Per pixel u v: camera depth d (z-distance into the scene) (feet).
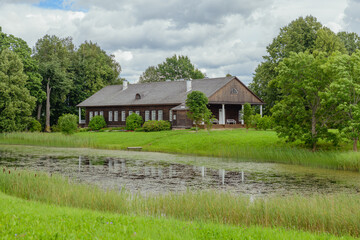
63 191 47.91
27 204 39.78
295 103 100.83
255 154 99.96
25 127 190.80
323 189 61.62
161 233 28.48
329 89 98.37
